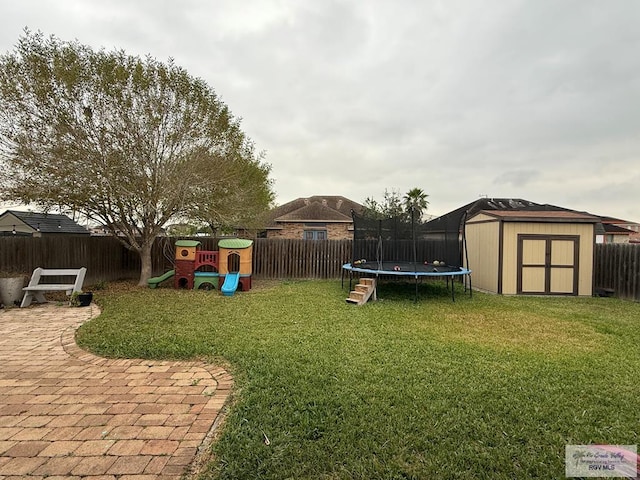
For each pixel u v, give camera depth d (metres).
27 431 2.46
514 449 2.32
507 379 3.46
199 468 2.09
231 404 2.91
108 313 6.35
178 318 5.98
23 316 6.22
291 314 6.38
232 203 11.22
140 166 8.89
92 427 2.53
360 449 2.28
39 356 4.09
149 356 4.10
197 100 9.64
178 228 11.79
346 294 8.88
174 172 9.40
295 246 12.51
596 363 3.99
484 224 10.56
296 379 3.38
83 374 3.55
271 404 2.88
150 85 9.02
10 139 7.92
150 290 9.42
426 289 10.17
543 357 4.19
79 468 2.07
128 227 10.02
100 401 2.95
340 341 4.70
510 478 2.06
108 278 11.19
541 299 8.84
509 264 9.70
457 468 2.13
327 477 2.04
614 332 5.45
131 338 4.73
